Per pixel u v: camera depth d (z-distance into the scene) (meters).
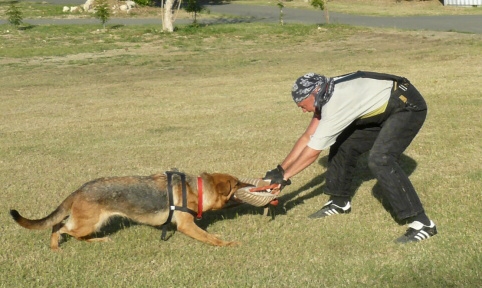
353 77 4.87
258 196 4.96
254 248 5.06
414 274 4.42
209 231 5.42
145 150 8.66
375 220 5.56
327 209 5.75
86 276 4.64
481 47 20.08
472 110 10.12
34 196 6.61
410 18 33.09
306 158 4.86
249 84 15.13
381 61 17.98
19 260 4.95
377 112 4.93
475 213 5.54
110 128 10.41
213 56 21.73
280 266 4.70
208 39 26.58
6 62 21.30
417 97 4.95
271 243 5.14
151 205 4.96
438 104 10.77
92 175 7.43
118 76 17.72
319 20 32.84
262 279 4.47
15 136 10.02
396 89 4.89
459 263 4.54
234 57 21.23
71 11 37.38
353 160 5.56
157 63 20.33
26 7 39.44
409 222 5.29
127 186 4.98
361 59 18.86
